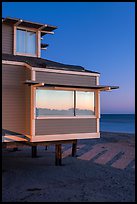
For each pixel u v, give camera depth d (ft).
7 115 46.70
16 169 53.83
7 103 46.80
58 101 48.98
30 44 61.87
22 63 48.39
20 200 35.24
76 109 50.83
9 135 46.68
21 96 48.29
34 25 60.23
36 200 35.40
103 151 79.00
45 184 43.55
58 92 49.08
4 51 58.39
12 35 59.52
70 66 55.83
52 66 48.47
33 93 46.29
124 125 302.45
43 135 46.96
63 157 69.21
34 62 50.60
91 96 52.60
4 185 42.34
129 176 51.03
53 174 50.39
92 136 52.11
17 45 59.88
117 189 41.88
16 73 47.96
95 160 67.15
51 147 85.87
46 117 47.29
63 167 56.59
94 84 53.16
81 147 86.22
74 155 71.15
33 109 46.09
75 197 37.17
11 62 47.24
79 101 51.21
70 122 49.88
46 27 61.67
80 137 50.70
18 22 57.72
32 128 45.98
